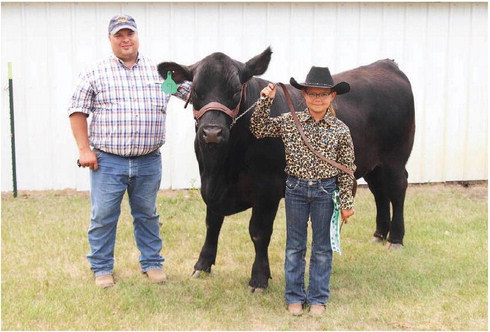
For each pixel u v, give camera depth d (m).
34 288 5.24
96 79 5.03
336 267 5.91
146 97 5.12
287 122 4.60
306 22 8.91
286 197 4.75
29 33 8.52
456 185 9.48
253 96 5.02
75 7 8.54
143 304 4.96
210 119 4.44
